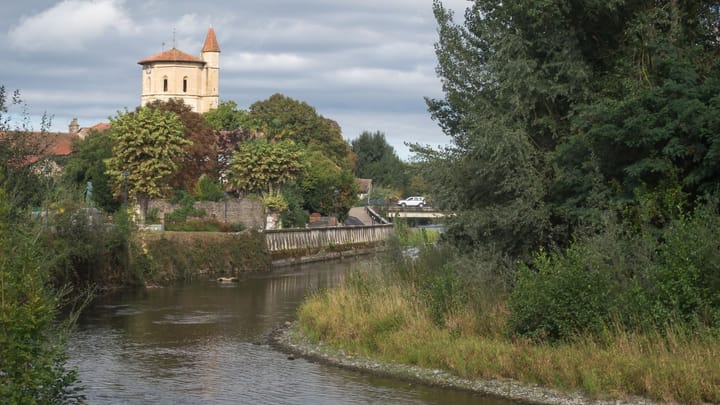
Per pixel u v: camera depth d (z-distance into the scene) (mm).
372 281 30859
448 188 29531
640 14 26797
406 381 21109
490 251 27688
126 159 68688
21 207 23531
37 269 15156
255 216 74938
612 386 18516
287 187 91875
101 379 21469
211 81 154000
